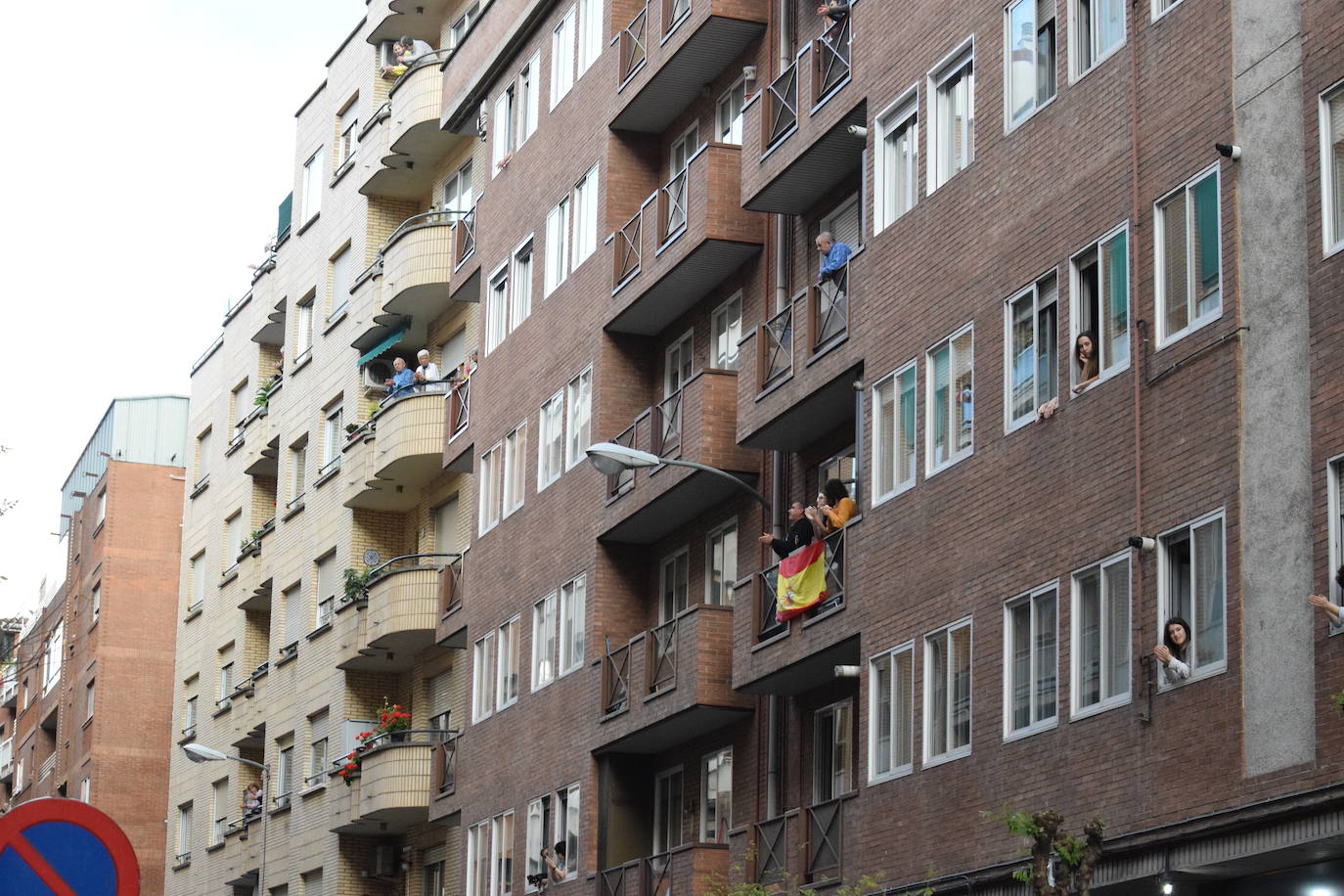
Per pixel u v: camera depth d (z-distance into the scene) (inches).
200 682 2337.6
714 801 1235.2
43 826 398.0
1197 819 743.1
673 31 1318.9
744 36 1280.8
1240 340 755.4
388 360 1899.6
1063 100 883.4
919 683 941.8
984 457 912.9
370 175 1934.1
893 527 981.2
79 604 2952.8
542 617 1434.5
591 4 1472.7
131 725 2768.2
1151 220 814.5
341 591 1886.1
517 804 1427.2
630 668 1270.9
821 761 1118.4
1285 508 724.0
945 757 914.1
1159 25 823.1
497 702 1498.5
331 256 2048.5
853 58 1072.8
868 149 1046.4
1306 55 740.7
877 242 1026.1
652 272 1304.1
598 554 1354.6
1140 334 811.4
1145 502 799.1
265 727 2068.2
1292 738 706.8
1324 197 724.7
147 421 3056.1
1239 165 767.7
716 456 1213.7
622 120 1397.6
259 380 2273.6
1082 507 837.8
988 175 934.4
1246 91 768.3
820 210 1177.4
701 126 1353.3
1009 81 927.0
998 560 892.6
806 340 1086.4
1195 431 775.1
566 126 1491.1
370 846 1819.6
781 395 1108.5
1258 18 767.7
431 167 1891.0
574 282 1441.9
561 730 1369.3
